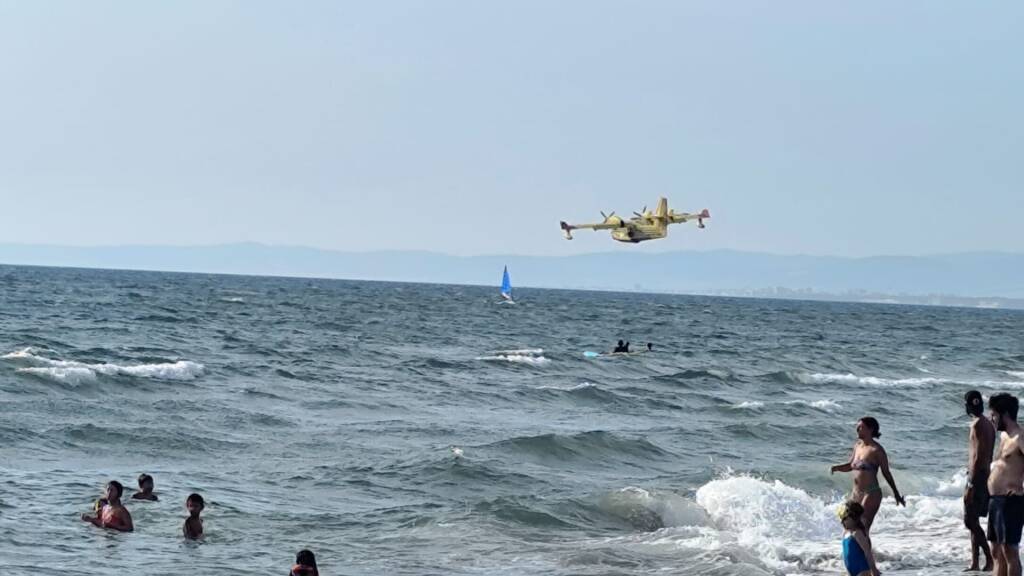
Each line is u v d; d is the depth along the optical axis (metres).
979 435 22.48
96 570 21.12
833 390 69.81
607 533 26.55
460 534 25.55
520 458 36.44
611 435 40.09
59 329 80.62
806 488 33.50
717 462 38.25
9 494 27.12
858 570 20.09
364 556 23.39
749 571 22.55
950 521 28.53
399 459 34.78
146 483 27.52
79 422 38.25
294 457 34.97
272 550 23.61
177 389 49.38
